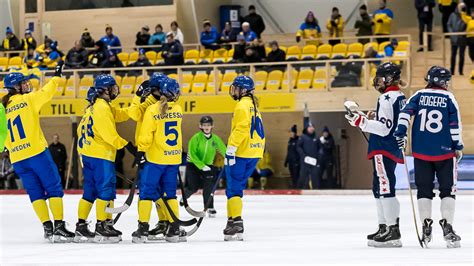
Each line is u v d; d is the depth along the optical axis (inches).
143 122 920.3
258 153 944.9
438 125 829.8
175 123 932.0
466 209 1411.2
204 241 939.3
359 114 837.8
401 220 1210.0
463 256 759.1
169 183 937.5
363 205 1585.9
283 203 1665.8
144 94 940.6
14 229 1128.2
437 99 832.3
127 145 933.2
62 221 952.3
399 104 847.1
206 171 1288.1
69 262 734.5
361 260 732.7
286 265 700.0
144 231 929.5
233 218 943.7
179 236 938.1
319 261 727.7
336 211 1424.7
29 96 944.9
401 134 819.4
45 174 946.1
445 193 836.6
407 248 836.6
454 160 836.0
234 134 920.3
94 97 935.0
